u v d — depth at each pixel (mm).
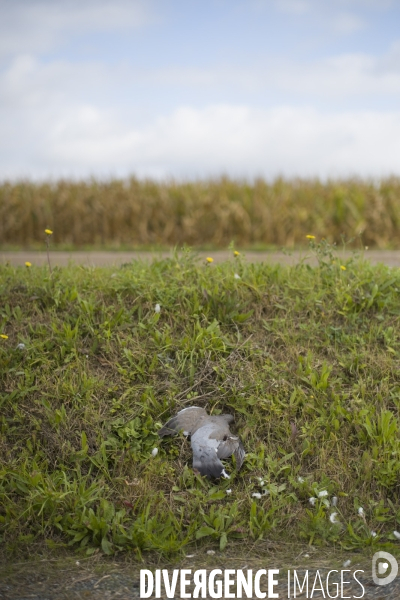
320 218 16641
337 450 4262
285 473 4137
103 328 5133
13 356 4887
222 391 4660
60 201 17547
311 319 5371
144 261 6793
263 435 4461
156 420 4488
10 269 6402
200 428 4270
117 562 3455
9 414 4504
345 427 4406
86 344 5062
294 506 3930
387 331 5188
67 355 4883
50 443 4285
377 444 4250
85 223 17531
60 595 3080
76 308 5344
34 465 4039
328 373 4703
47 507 3785
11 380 4727
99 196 17750
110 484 4055
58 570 3352
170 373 4781
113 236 17453
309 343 5160
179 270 5980
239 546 3623
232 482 4098
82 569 3365
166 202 17141
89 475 4094
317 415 4547
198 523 3752
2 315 5266
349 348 5062
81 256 12320
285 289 5711
